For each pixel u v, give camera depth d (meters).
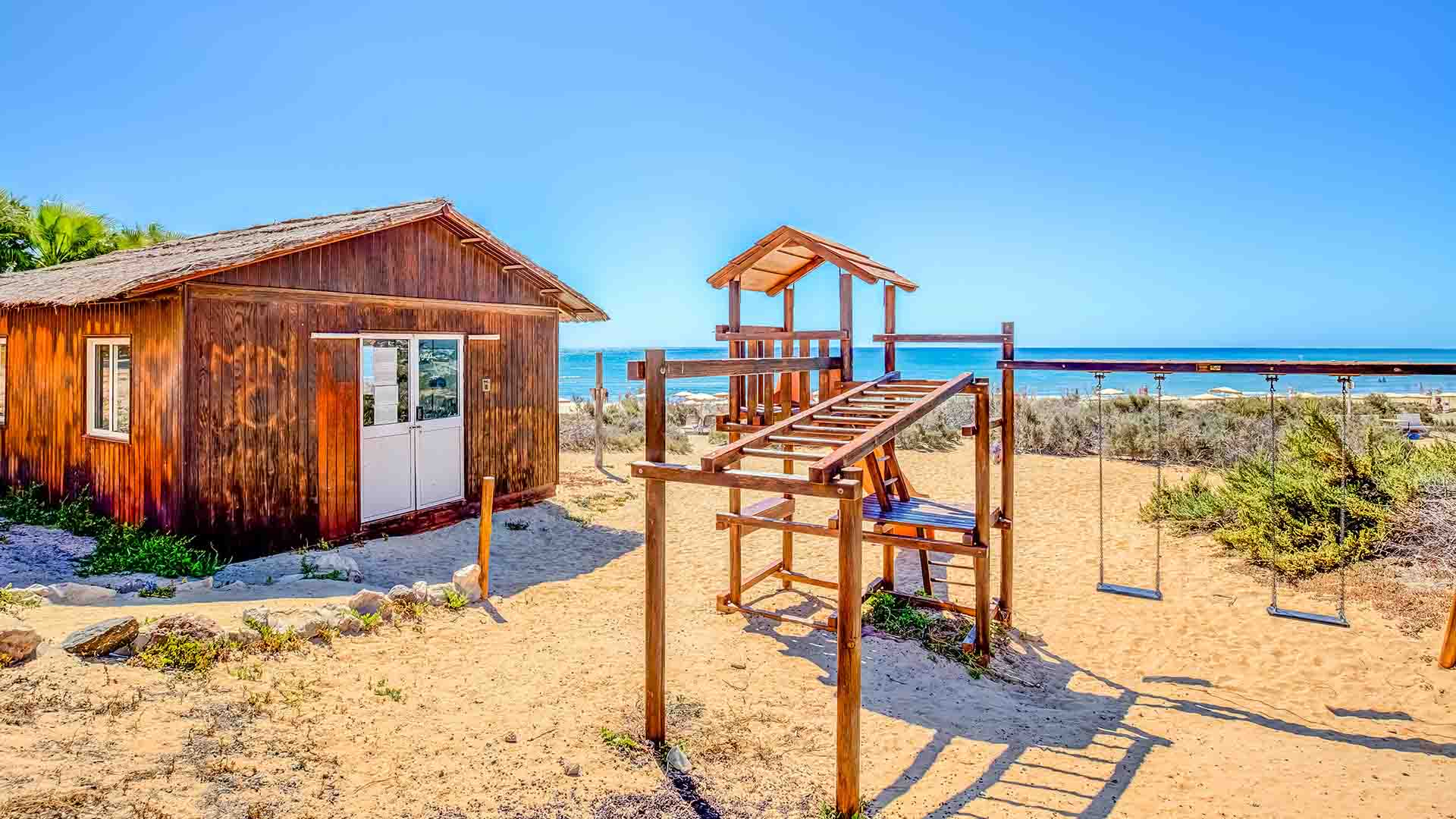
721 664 6.05
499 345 11.27
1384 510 8.75
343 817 3.62
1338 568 8.28
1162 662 6.49
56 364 9.59
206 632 5.15
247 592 6.90
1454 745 5.04
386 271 9.59
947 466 15.65
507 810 3.85
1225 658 6.52
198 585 6.86
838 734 4.03
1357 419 16.34
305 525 8.80
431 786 3.98
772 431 4.98
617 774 4.30
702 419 23.66
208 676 4.75
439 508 10.38
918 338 7.34
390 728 4.55
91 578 6.95
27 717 3.91
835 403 5.93
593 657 6.00
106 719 4.04
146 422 8.20
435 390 10.35
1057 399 23.05
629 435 19.78
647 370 4.63
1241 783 4.54
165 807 3.41
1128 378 60.00
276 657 5.23
